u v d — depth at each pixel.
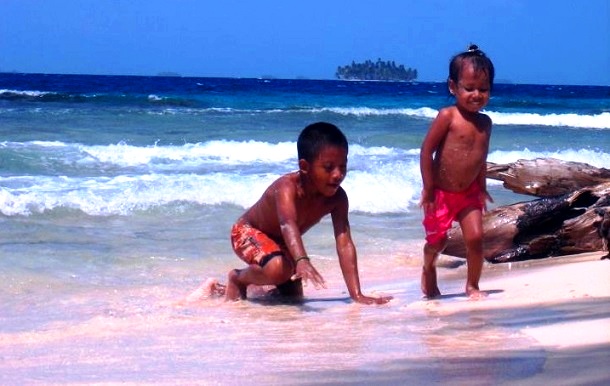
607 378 2.84
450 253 7.20
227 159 14.74
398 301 5.26
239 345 3.94
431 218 5.23
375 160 15.05
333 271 6.79
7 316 4.98
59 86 45.41
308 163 5.10
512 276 6.07
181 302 5.44
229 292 5.54
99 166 13.05
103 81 60.59
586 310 4.35
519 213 7.17
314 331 4.27
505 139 21.36
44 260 6.86
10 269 6.46
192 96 36.09
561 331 3.78
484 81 5.03
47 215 8.99
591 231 6.96
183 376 3.32
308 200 5.31
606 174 7.61
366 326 4.31
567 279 5.58
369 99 38.94
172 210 9.52
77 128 18.88
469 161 5.10
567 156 17.17
